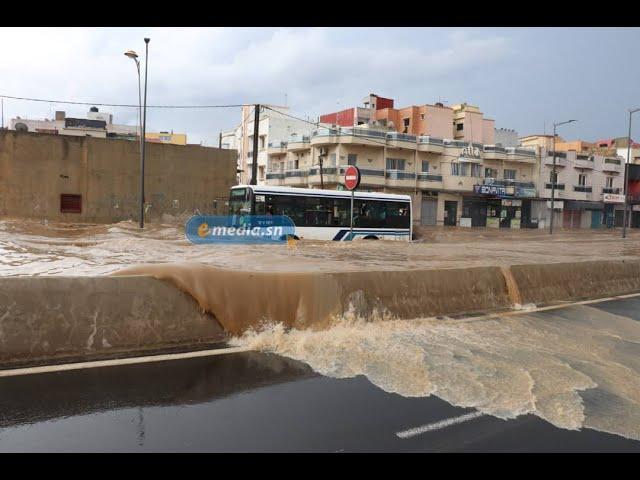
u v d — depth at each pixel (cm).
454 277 806
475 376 501
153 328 548
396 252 1808
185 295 574
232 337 589
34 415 382
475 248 2275
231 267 1133
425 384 477
